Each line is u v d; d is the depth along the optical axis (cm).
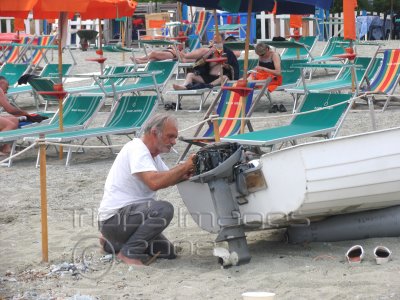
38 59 3325
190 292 894
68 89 2334
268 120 2133
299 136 1491
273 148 1498
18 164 1742
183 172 986
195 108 2420
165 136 1006
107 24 4550
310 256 1005
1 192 1463
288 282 905
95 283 944
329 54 3105
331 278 912
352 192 964
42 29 4550
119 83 2531
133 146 1010
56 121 1922
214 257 1040
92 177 1562
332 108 1608
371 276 908
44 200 1031
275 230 1141
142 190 1025
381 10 4944
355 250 988
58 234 1164
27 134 1727
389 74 2289
